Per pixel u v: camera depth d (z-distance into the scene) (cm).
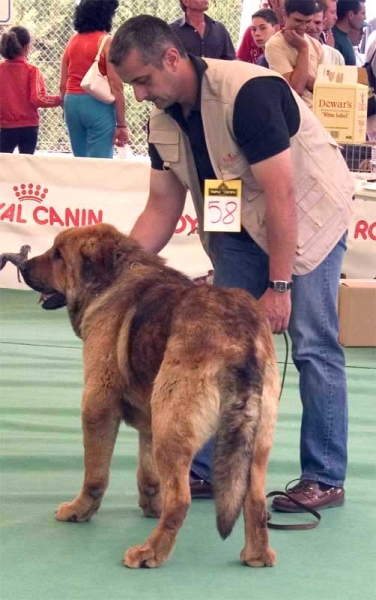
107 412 368
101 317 369
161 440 330
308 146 390
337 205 398
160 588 324
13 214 838
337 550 366
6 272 852
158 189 427
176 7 1155
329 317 406
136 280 369
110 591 320
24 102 1008
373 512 411
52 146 1171
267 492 433
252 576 338
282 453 484
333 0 940
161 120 402
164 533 341
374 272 779
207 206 387
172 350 333
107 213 820
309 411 411
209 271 813
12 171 830
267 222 376
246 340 328
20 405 552
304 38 807
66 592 318
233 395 319
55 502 411
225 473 314
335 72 720
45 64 1167
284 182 369
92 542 365
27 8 1148
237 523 392
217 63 377
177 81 370
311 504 406
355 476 456
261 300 385
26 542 363
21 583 325
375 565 352
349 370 652
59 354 674
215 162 385
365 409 565
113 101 948
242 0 1173
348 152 709
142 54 361
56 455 471
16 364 643
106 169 815
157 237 430
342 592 325
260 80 370
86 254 379
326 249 397
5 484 433
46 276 391
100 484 382
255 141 367
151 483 388
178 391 327
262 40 966
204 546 366
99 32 939
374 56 854
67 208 826
